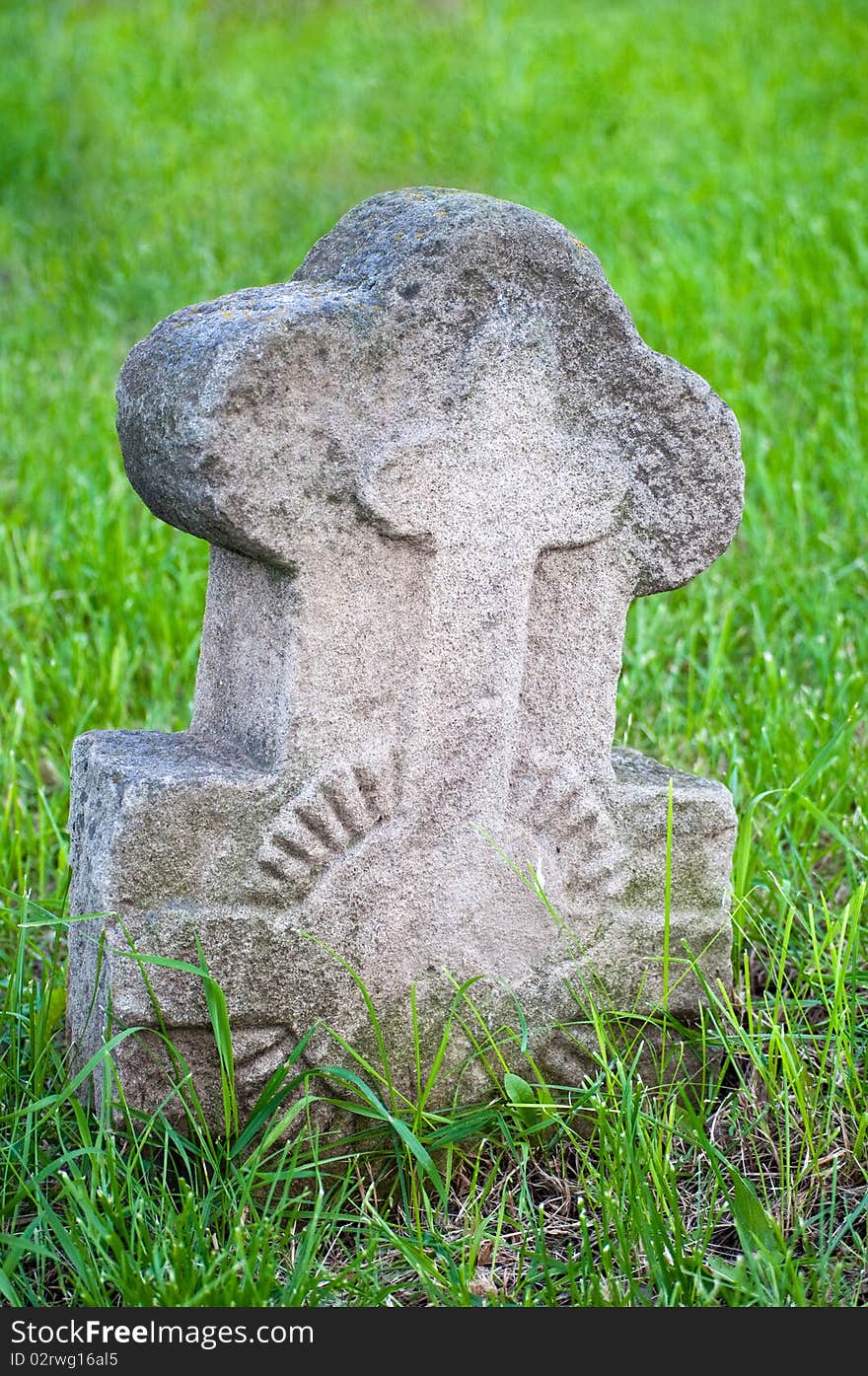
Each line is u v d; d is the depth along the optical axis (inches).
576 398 94.2
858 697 143.3
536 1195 96.7
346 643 90.8
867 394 192.7
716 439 98.2
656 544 98.5
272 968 90.8
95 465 183.6
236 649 94.7
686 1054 104.0
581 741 99.3
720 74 337.4
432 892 95.0
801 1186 95.3
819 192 252.7
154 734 96.7
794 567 162.9
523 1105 94.9
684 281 219.8
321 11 362.3
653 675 150.7
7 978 110.0
